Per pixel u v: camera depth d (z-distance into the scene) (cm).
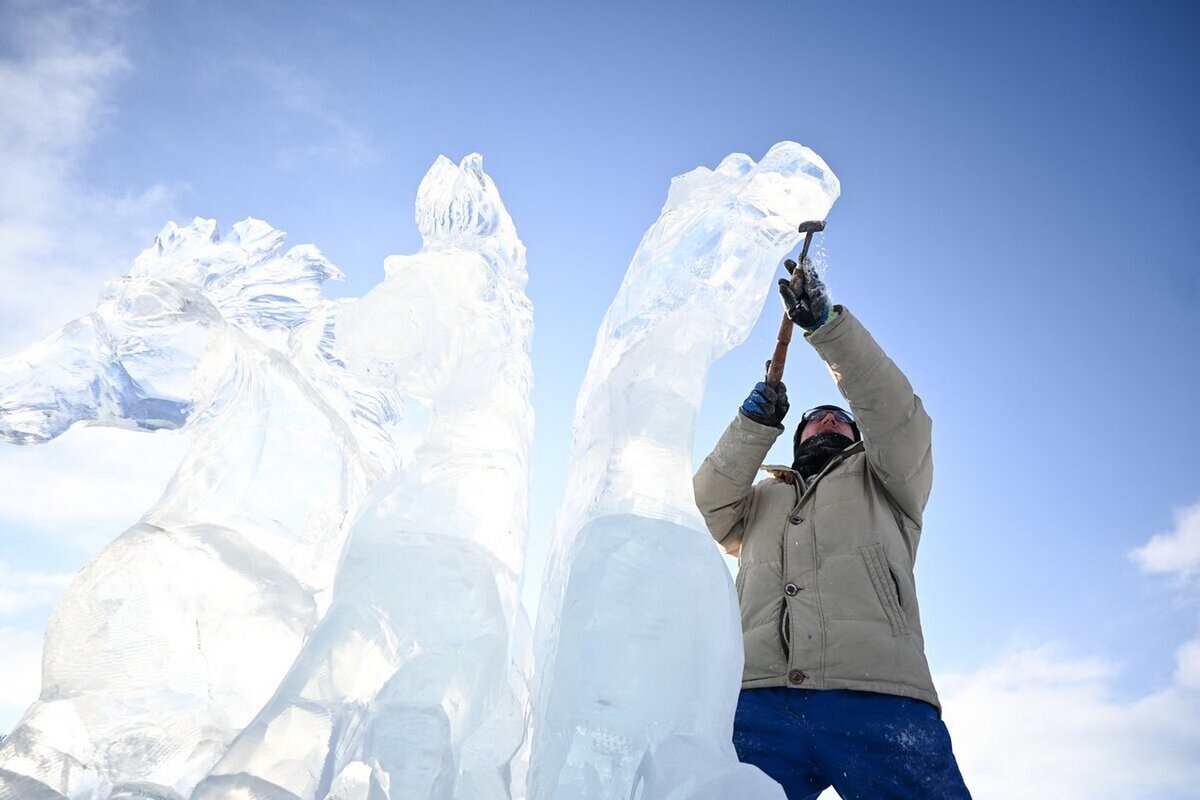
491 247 275
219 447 273
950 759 322
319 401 287
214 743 247
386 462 301
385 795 212
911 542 370
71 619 244
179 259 293
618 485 245
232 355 276
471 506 241
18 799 223
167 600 247
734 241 272
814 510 363
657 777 213
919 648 339
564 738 220
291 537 275
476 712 228
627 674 221
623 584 229
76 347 260
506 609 245
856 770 319
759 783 214
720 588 238
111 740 237
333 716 215
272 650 254
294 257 303
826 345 343
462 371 254
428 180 284
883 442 351
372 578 229
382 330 249
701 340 262
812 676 332
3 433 254
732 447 368
